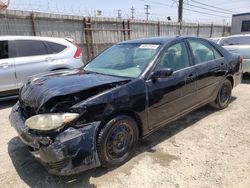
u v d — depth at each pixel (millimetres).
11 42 5754
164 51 3547
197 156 3195
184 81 3707
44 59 6105
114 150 2893
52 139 2420
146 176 2799
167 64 3537
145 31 15062
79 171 2570
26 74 5883
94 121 2613
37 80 3191
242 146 3434
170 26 17203
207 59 4375
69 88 2695
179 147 3449
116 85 2938
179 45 3855
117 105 2801
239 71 5242
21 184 2717
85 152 2535
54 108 2533
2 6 8883
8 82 5691
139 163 3057
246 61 7406
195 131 3967
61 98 2562
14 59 5738
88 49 11898
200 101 4223
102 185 2662
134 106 2992
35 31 9938
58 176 2828
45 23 10234
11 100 6336
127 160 3098
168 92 3449
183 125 4223
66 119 2457
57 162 2434
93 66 3934
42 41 6199
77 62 6652
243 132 3895
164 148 3430
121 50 3963
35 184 2709
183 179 2730
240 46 7555
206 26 21844
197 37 4344
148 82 3193
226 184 2635
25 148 3516
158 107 3346
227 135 3797
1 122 4648
